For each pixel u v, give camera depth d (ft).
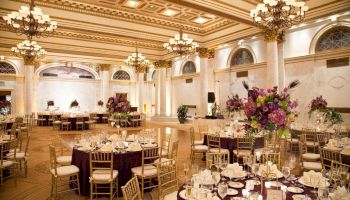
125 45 51.37
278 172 10.52
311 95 33.14
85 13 32.94
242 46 42.65
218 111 44.93
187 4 25.43
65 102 68.18
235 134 21.94
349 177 10.03
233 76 44.75
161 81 60.34
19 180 18.62
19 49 38.06
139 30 39.06
